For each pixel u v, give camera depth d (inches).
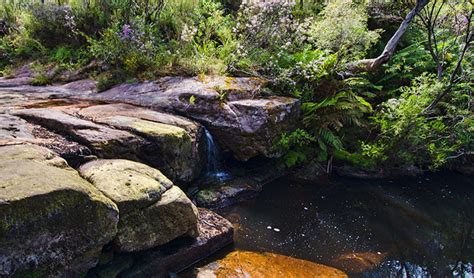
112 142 140.5
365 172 243.8
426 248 165.5
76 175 107.3
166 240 122.9
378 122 245.0
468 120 233.3
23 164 96.7
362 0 313.7
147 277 117.9
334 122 234.2
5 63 368.2
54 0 394.9
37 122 155.6
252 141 206.1
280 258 142.6
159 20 311.1
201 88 219.8
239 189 196.2
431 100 244.2
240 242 151.5
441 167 265.6
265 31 279.0
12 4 444.1
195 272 126.6
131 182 117.4
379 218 188.9
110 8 329.7
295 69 248.8
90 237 96.0
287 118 221.1
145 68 259.6
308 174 232.7
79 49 323.3
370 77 291.9
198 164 192.7
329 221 180.9
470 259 160.1
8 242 79.0
